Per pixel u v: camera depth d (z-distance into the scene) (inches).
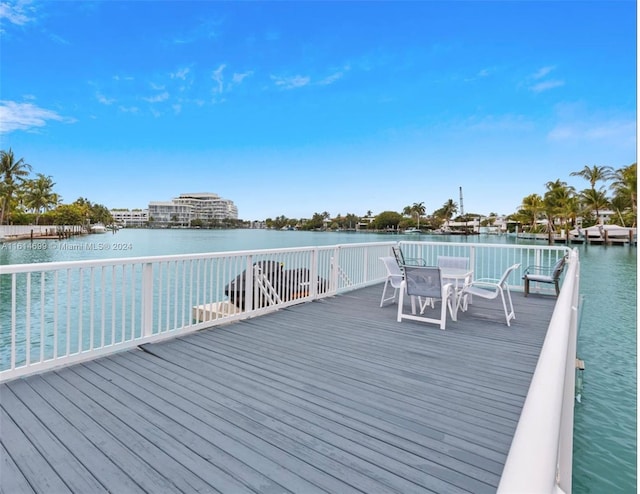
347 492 69.4
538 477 18.9
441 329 180.5
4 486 69.9
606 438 160.9
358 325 187.0
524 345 156.9
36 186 2118.6
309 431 89.5
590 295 485.1
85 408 98.8
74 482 71.3
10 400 102.6
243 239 1978.3
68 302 127.3
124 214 4630.9
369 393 110.3
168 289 159.9
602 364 244.5
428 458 79.7
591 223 1828.2
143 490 69.4
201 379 118.6
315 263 251.3
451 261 255.8
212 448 82.3
